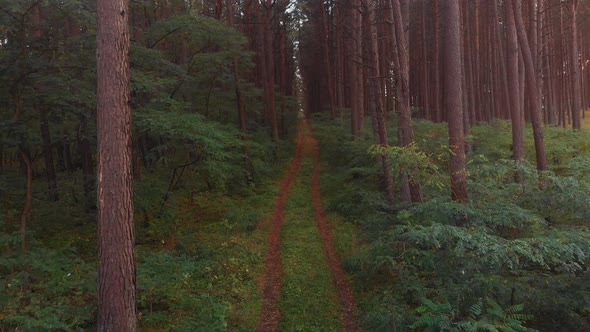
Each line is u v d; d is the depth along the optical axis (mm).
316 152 30297
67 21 10812
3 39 9852
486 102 31469
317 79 45656
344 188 18266
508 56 14109
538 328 6676
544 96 31938
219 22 15062
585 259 6965
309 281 10031
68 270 8195
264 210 16234
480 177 9812
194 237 12703
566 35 33938
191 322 7461
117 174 5953
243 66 20656
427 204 8172
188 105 13414
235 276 10289
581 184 7828
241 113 20125
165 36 14047
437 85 25781
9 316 6066
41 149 12094
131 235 6098
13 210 11422
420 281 7887
